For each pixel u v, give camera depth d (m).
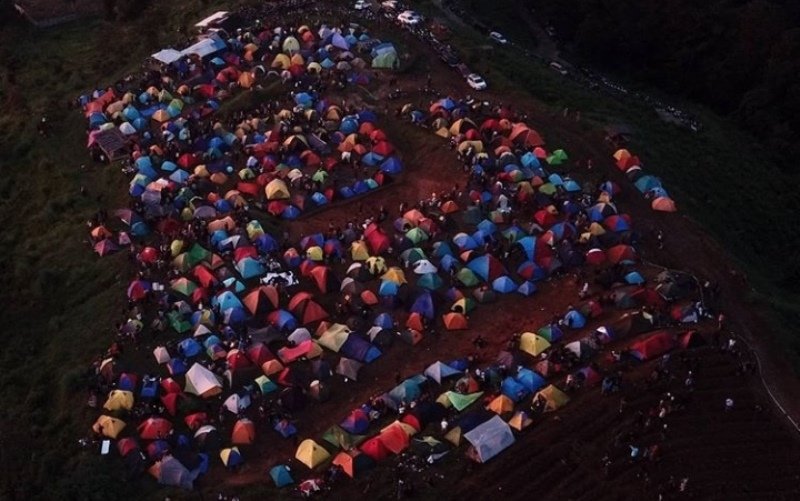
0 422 53.06
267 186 68.12
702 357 51.91
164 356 54.16
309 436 49.56
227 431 49.94
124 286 60.34
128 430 50.53
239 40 86.12
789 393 51.16
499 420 48.16
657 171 74.81
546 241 62.19
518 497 45.16
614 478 46.09
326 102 77.81
